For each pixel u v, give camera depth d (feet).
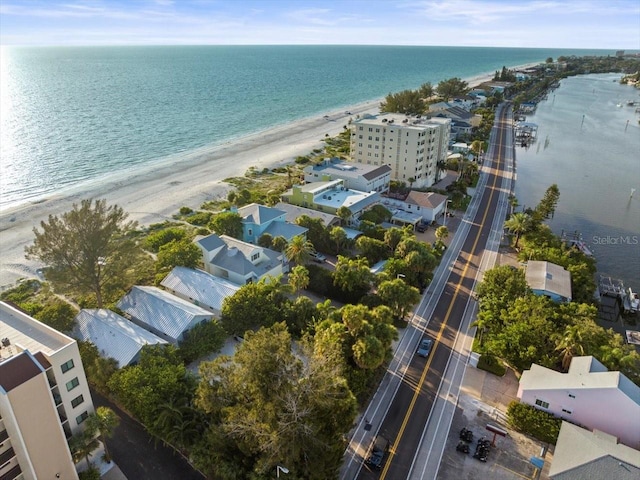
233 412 131.95
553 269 263.08
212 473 140.67
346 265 244.22
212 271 260.21
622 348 188.44
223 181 462.19
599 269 308.60
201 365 145.69
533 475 148.36
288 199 367.45
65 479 132.87
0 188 435.94
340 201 350.84
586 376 166.81
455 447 159.12
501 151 587.68
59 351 130.11
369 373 180.75
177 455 153.89
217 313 219.41
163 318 205.26
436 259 275.39
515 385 189.26
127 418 168.45
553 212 389.19
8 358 123.95
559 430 158.51
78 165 512.22
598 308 260.83
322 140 652.48
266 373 130.72
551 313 212.43
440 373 195.31
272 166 521.65
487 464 152.15
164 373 160.86
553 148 647.15
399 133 427.33
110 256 223.71
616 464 133.80
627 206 428.56
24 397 116.88
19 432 117.50
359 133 455.63
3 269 287.89
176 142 629.92
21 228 350.02
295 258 253.65
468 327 227.81
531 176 510.17
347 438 161.58
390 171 421.59
